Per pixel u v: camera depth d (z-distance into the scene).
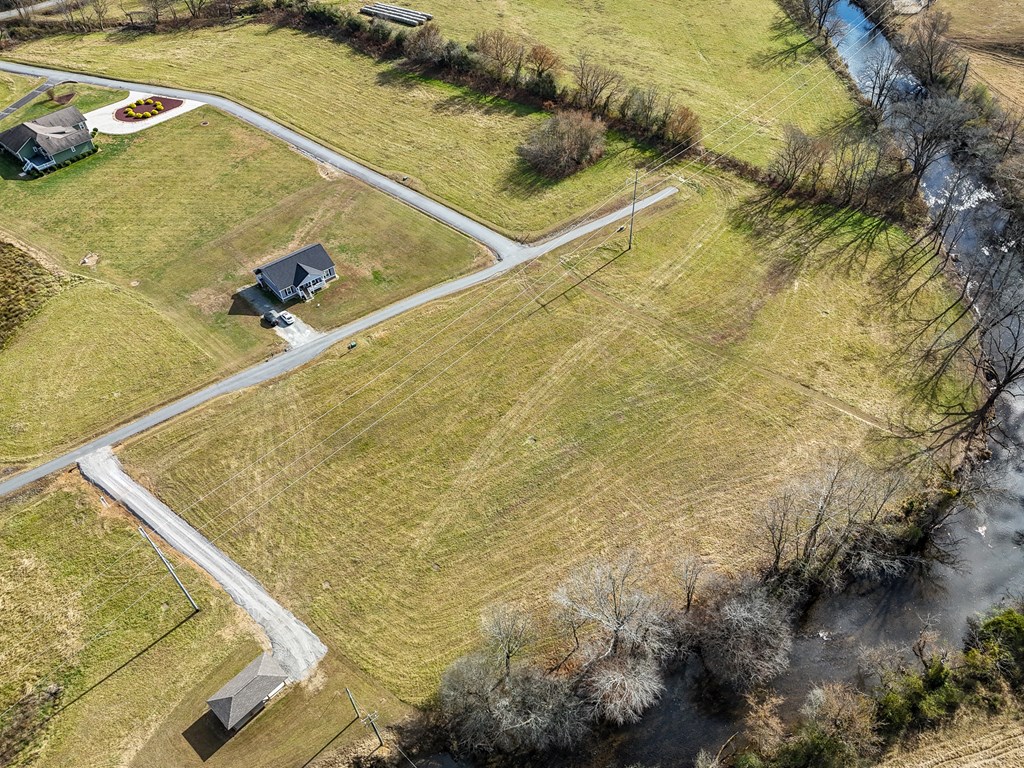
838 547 56.94
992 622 51.91
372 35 125.12
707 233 87.38
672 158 98.75
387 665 51.50
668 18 133.62
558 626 53.34
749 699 50.28
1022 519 60.66
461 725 48.16
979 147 93.38
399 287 80.88
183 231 88.81
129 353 73.62
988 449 65.06
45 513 60.62
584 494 61.81
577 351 73.50
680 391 69.81
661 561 57.06
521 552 57.97
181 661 51.50
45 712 49.22
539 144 99.12
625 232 87.25
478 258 84.44
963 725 47.22
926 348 73.44
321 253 80.50
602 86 105.25
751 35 128.38
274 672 49.62
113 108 111.31
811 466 63.09
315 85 116.44
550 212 90.69
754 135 102.75
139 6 139.38
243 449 65.19
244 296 79.81
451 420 67.44
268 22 134.00
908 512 59.66
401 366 72.12
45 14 135.88
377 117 108.75
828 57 121.62
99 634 53.09
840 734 46.16
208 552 58.06
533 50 112.38
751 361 72.44
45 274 82.75
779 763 45.69
